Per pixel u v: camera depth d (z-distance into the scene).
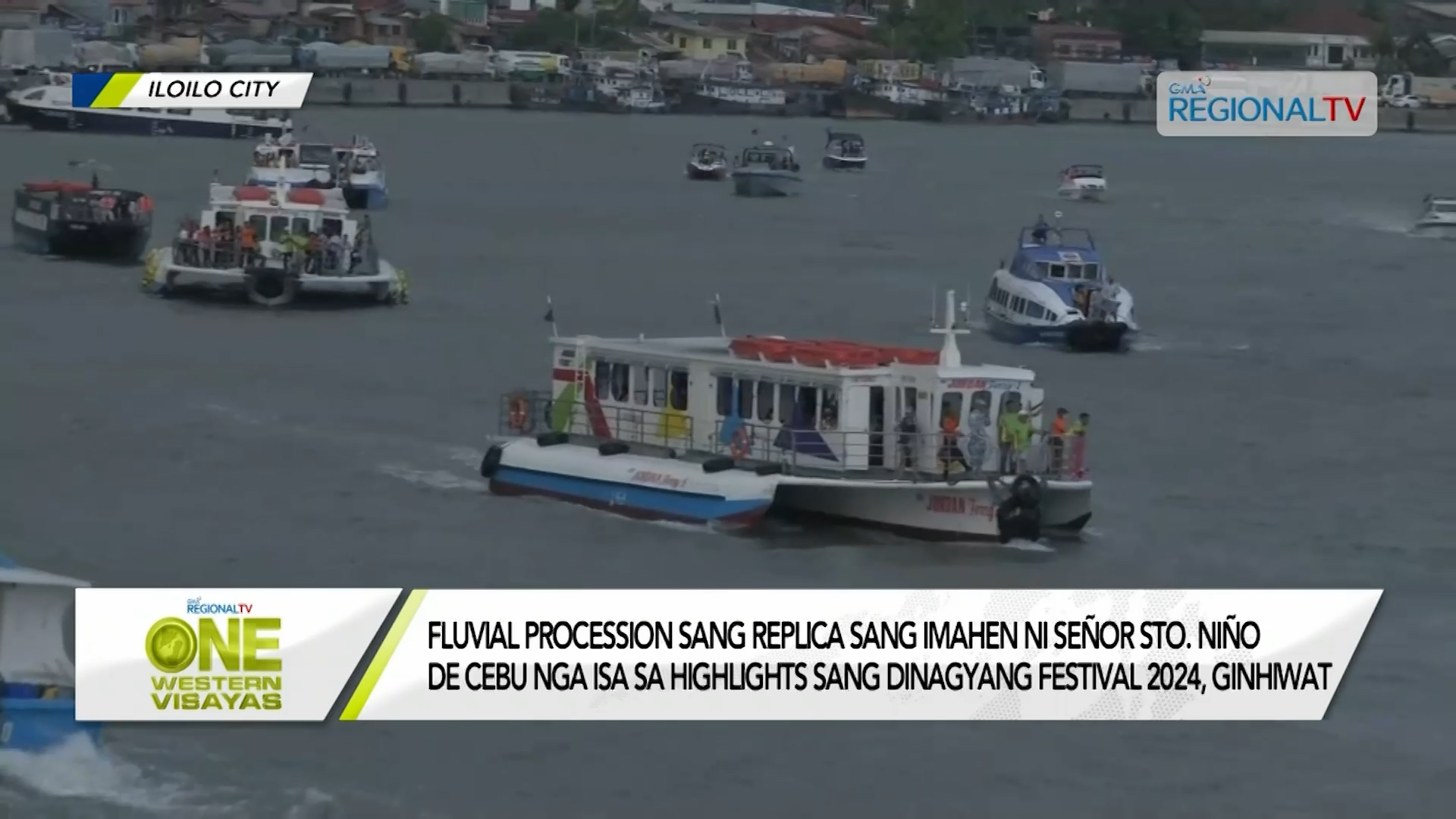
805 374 157.38
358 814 105.00
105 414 197.62
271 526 156.88
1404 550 161.00
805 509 157.12
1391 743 119.44
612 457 163.88
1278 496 179.25
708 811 108.00
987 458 156.88
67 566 145.38
